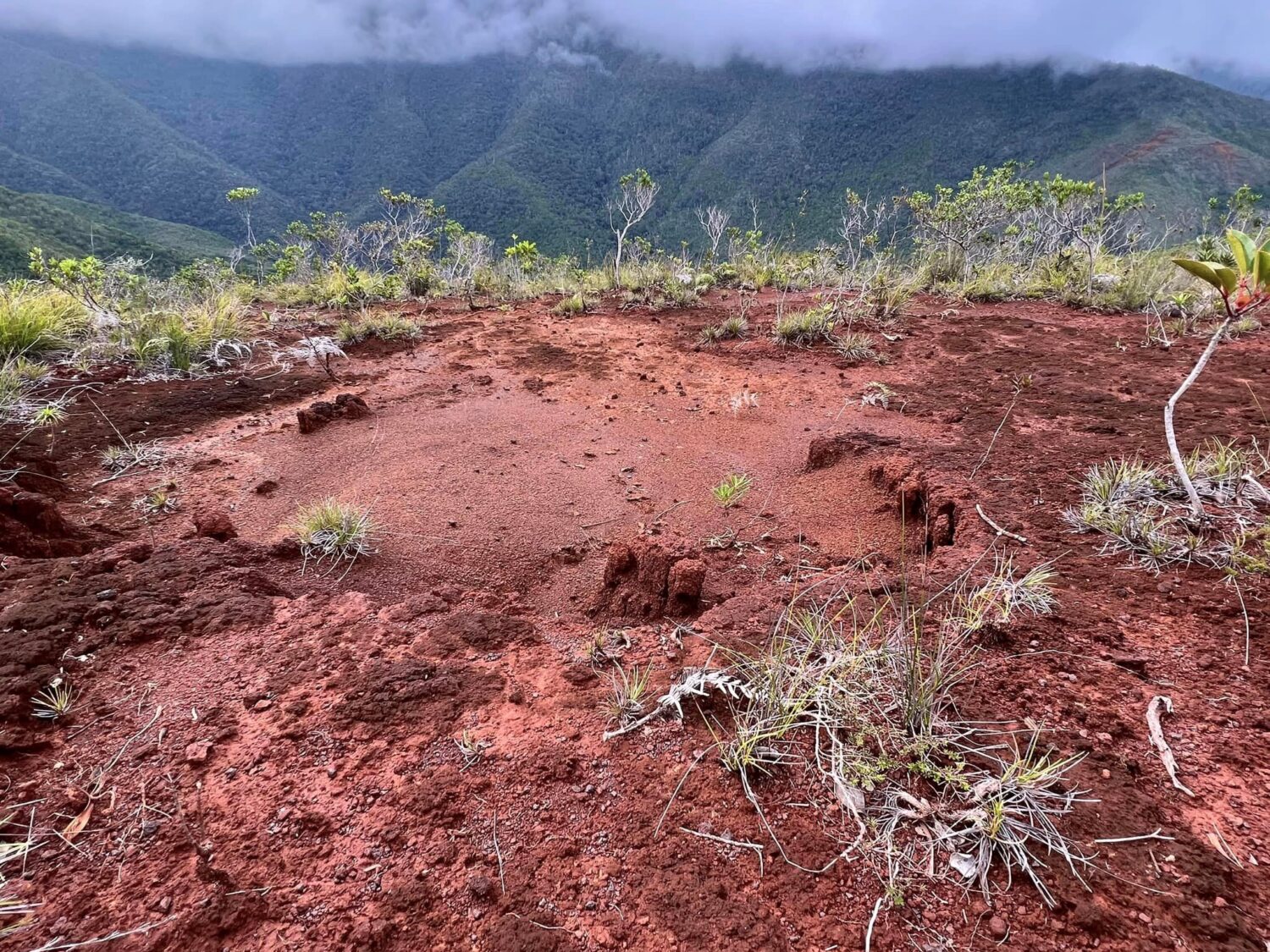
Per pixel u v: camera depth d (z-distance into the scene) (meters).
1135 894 1.28
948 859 1.37
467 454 4.13
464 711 1.82
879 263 8.66
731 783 1.57
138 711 1.79
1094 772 1.54
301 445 4.18
